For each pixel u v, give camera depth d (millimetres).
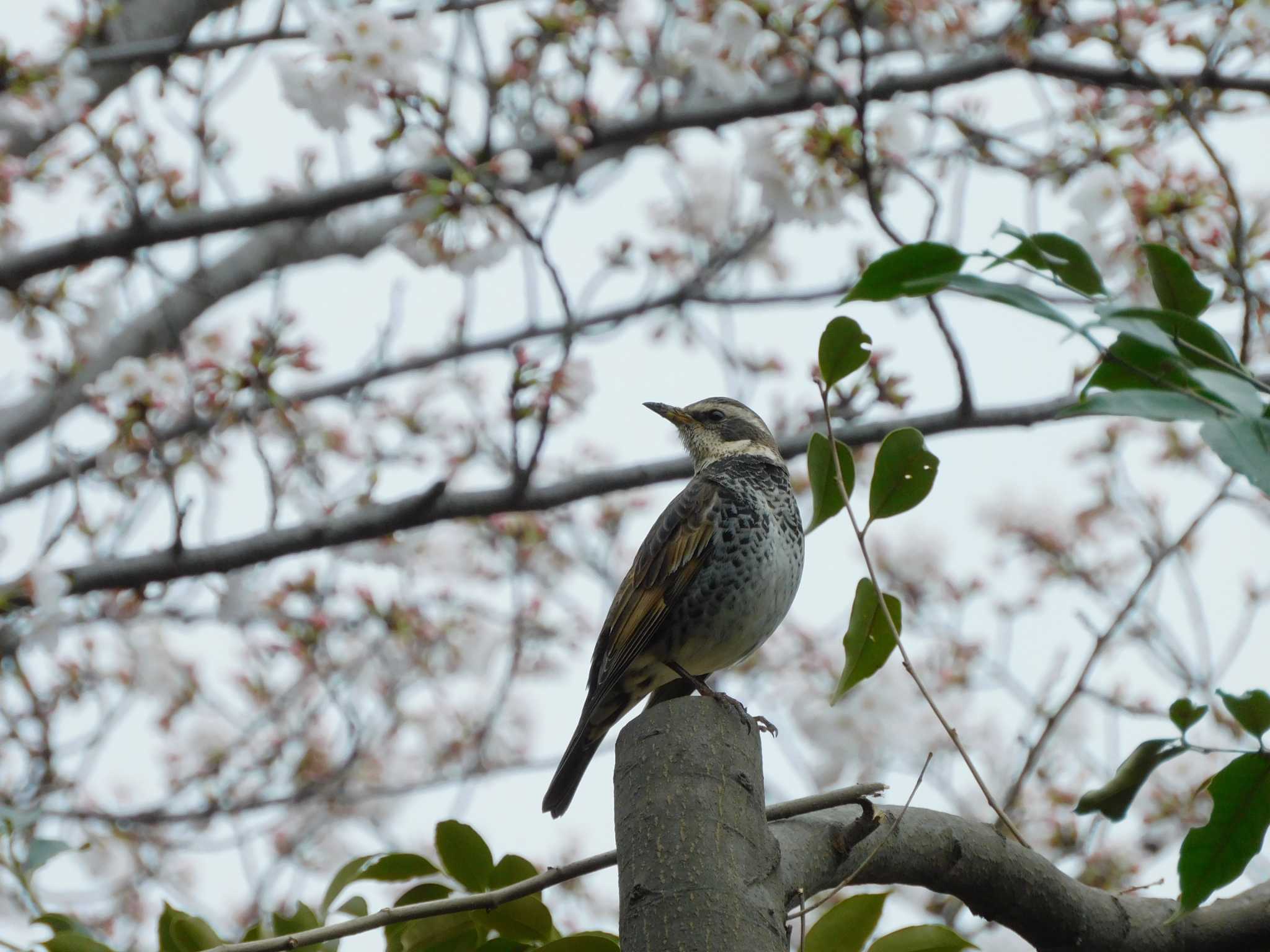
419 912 5004
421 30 10773
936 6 11070
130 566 12367
